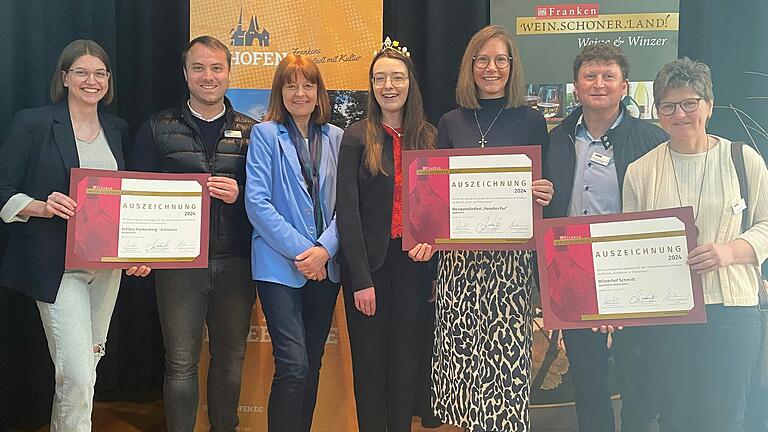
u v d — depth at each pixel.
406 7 3.33
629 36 2.87
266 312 2.53
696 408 2.40
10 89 3.04
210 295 2.61
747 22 3.13
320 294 2.59
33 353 3.19
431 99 3.27
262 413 2.93
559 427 2.96
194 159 2.54
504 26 2.93
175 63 3.41
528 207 2.40
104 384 3.35
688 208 2.29
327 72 2.95
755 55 3.11
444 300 2.53
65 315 2.38
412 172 2.47
